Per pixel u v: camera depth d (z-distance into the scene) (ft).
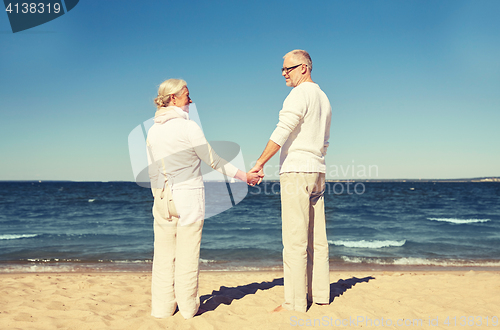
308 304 8.70
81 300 9.80
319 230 8.68
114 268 19.40
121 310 8.87
